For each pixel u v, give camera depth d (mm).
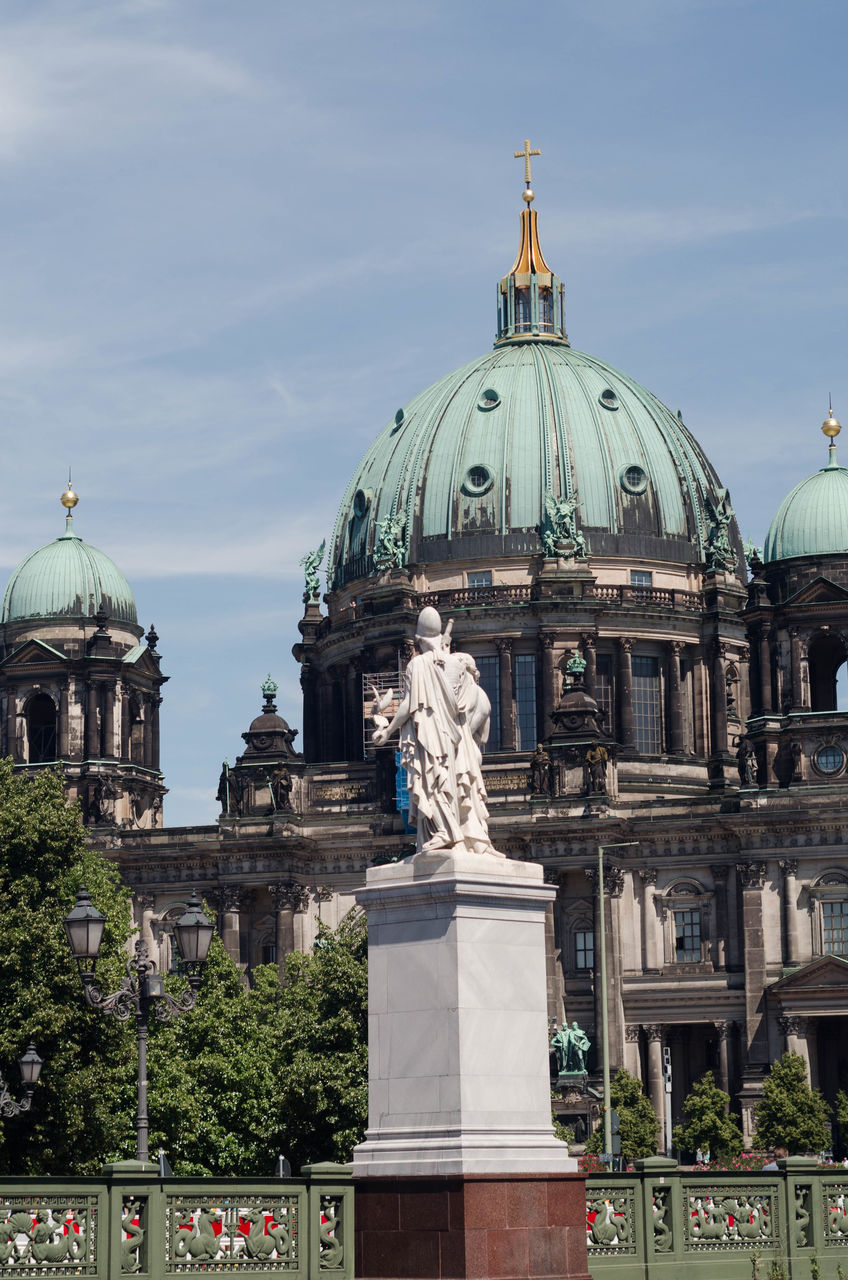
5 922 155750
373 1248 63375
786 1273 74312
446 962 63094
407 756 66125
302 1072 185625
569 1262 62906
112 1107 168750
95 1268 61281
